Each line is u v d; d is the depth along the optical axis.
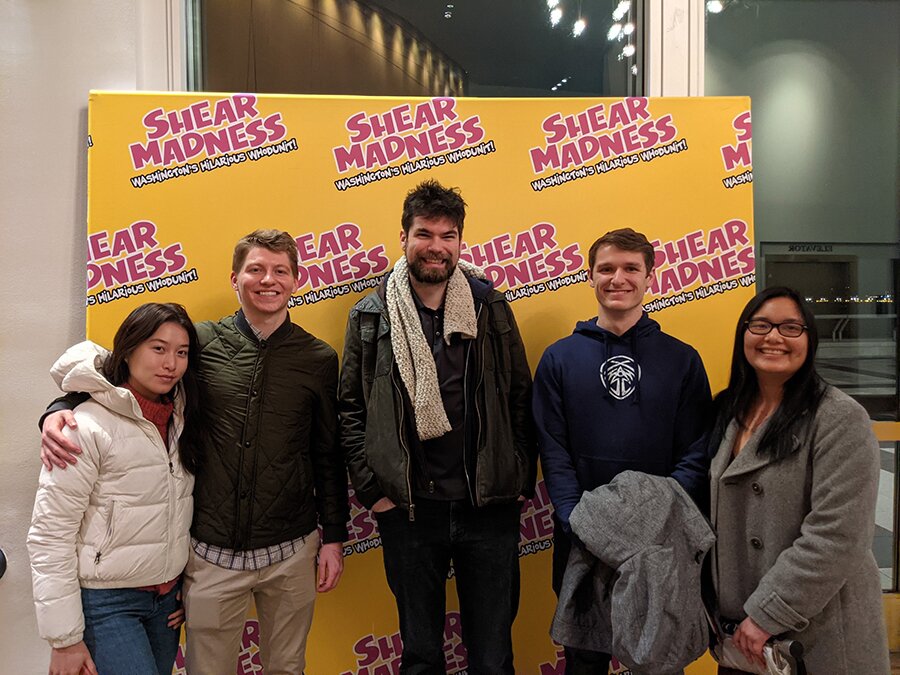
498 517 1.56
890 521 2.26
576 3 2.20
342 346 1.96
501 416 1.53
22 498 1.93
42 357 1.94
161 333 1.35
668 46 2.16
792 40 2.22
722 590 1.35
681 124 1.99
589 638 1.42
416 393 1.48
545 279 1.99
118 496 1.32
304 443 1.55
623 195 1.99
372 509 1.56
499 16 2.19
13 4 1.90
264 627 1.57
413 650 1.55
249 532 1.46
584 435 1.52
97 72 1.95
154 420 1.40
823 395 1.30
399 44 2.17
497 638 1.55
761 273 2.23
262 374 1.49
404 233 1.57
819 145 2.23
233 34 2.11
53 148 1.93
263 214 1.92
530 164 1.98
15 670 1.92
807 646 1.26
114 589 1.33
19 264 1.92
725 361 2.01
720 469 1.37
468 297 1.55
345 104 1.93
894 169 2.23
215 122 1.90
